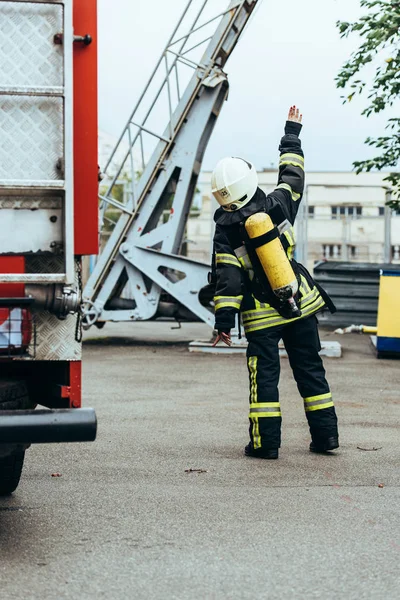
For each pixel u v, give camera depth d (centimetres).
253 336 774
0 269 495
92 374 1309
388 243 2261
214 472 719
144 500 635
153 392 1145
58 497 643
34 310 510
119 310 1697
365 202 2462
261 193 761
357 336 1909
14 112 493
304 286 781
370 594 455
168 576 481
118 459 765
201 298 1686
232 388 1184
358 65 1495
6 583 469
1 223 496
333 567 496
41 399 547
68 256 495
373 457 777
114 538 548
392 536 554
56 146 497
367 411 1012
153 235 1647
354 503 629
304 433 884
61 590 460
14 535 554
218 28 1603
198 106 1625
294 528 569
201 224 2717
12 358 488
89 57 509
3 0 488
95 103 509
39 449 804
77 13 506
